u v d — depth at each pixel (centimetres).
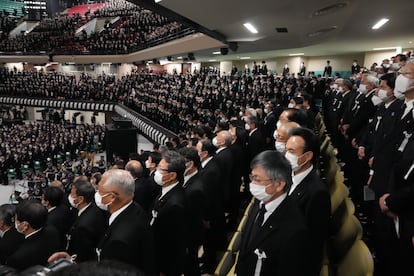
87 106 3031
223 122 685
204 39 1639
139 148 2206
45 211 320
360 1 888
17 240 359
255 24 1013
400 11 1006
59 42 3619
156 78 2686
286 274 214
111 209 269
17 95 3388
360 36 1548
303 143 282
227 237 469
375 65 857
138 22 3322
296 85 1323
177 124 1734
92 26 3869
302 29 1166
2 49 3769
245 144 571
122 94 2969
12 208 376
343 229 311
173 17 886
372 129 431
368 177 432
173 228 307
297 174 291
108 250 247
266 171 226
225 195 449
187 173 395
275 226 226
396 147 328
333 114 779
